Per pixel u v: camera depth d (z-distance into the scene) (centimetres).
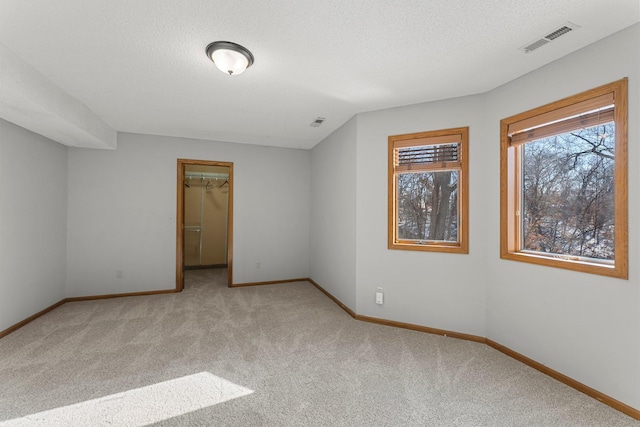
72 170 389
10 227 289
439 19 169
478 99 274
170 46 197
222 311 354
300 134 421
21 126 298
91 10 160
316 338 279
